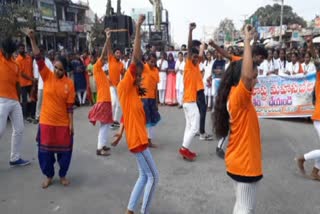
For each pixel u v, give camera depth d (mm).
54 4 29953
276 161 5992
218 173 5484
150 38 24281
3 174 5512
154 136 7840
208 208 4297
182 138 7648
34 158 6297
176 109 11695
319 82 5098
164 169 5691
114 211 4258
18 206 4410
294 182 5082
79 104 12523
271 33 43906
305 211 4195
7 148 6926
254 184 2850
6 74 5426
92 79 12711
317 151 5047
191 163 5996
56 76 4766
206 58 11672
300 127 8492
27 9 16984
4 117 5520
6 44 5402
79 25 33094
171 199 4555
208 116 10156
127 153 6578
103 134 6406
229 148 2926
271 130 8195
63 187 4988
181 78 11820
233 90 2838
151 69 6770
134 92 3836
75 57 12352
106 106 6281
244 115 2770
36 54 4660
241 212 2865
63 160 4957
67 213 4219
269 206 4324
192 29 6227
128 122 3770
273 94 9383
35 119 9531
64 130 4875
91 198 4625
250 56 2619
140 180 3916
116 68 8523
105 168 5777
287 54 11312
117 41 14578
